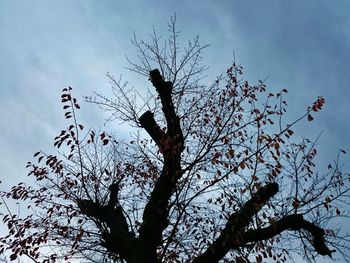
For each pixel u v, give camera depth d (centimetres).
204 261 776
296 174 923
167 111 998
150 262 793
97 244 967
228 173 909
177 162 919
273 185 860
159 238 848
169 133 956
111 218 937
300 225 852
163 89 1025
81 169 990
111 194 1006
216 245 787
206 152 952
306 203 902
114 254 948
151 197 895
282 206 920
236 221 798
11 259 958
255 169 905
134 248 816
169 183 894
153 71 1032
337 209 934
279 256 974
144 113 1034
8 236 1023
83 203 961
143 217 879
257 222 862
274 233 829
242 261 841
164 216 859
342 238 927
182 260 917
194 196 887
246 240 816
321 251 872
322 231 857
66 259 992
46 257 985
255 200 831
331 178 937
